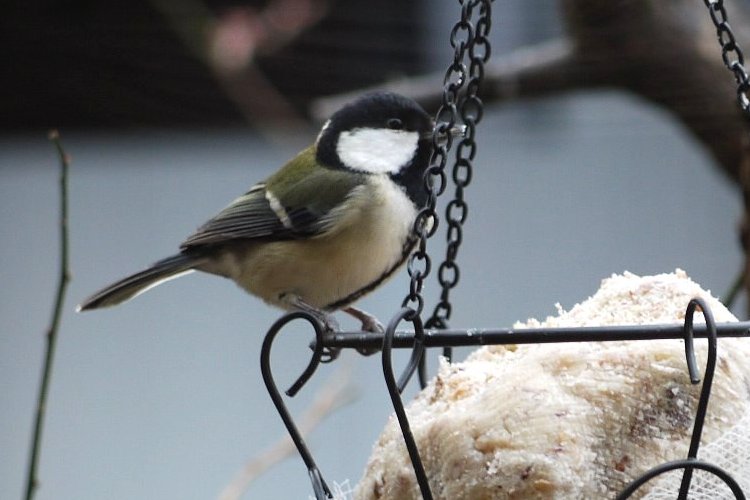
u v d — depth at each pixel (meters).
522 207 12.81
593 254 12.82
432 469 5.00
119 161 13.10
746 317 8.03
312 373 5.56
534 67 10.29
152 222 13.09
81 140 12.41
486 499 4.78
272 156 13.10
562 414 4.84
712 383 4.96
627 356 4.99
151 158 13.09
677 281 5.48
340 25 11.59
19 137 12.30
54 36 11.66
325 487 5.50
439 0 11.69
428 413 5.23
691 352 4.71
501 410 4.89
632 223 12.90
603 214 12.90
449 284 6.44
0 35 11.62
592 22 9.66
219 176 13.12
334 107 10.84
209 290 13.31
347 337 5.52
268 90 11.33
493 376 5.29
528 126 12.71
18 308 13.10
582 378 4.95
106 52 11.73
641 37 9.62
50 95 11.91
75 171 13.10
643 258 12.83
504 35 11.85
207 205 13.09
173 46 11.77
